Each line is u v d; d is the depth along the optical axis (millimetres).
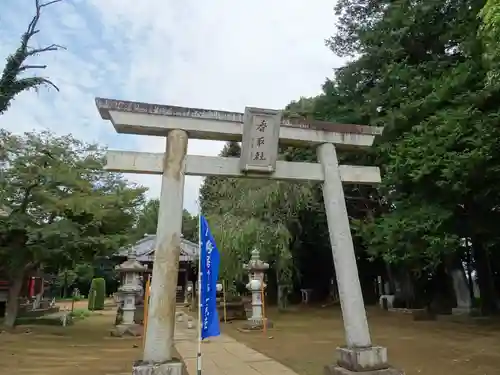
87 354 11156
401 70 15906
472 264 22234
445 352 10391
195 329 17625
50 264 15680
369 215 22594
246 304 20938
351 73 19078
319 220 25328
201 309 6461
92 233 15414
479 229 14258
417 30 16297
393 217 14953
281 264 21938
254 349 11688
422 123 13727
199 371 6172
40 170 14750
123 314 16031
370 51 17969
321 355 10273
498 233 14484
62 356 10758
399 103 15852
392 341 12625
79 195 15000
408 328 15914
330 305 28734
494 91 11828
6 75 14008
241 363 9609
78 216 15180
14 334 14453
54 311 25547
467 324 16016
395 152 14445
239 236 20375
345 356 7484
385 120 15633
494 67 9656
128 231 19031
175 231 7215
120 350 11961
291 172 8422
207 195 30062
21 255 14664
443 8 15578
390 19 16656
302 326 17656
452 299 22844
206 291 6621
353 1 21203
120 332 15031
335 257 8141
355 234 21234
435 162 12547
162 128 7703
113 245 15164
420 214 13648
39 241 14000
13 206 15688
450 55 16328
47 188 14875
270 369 8844
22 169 14875
